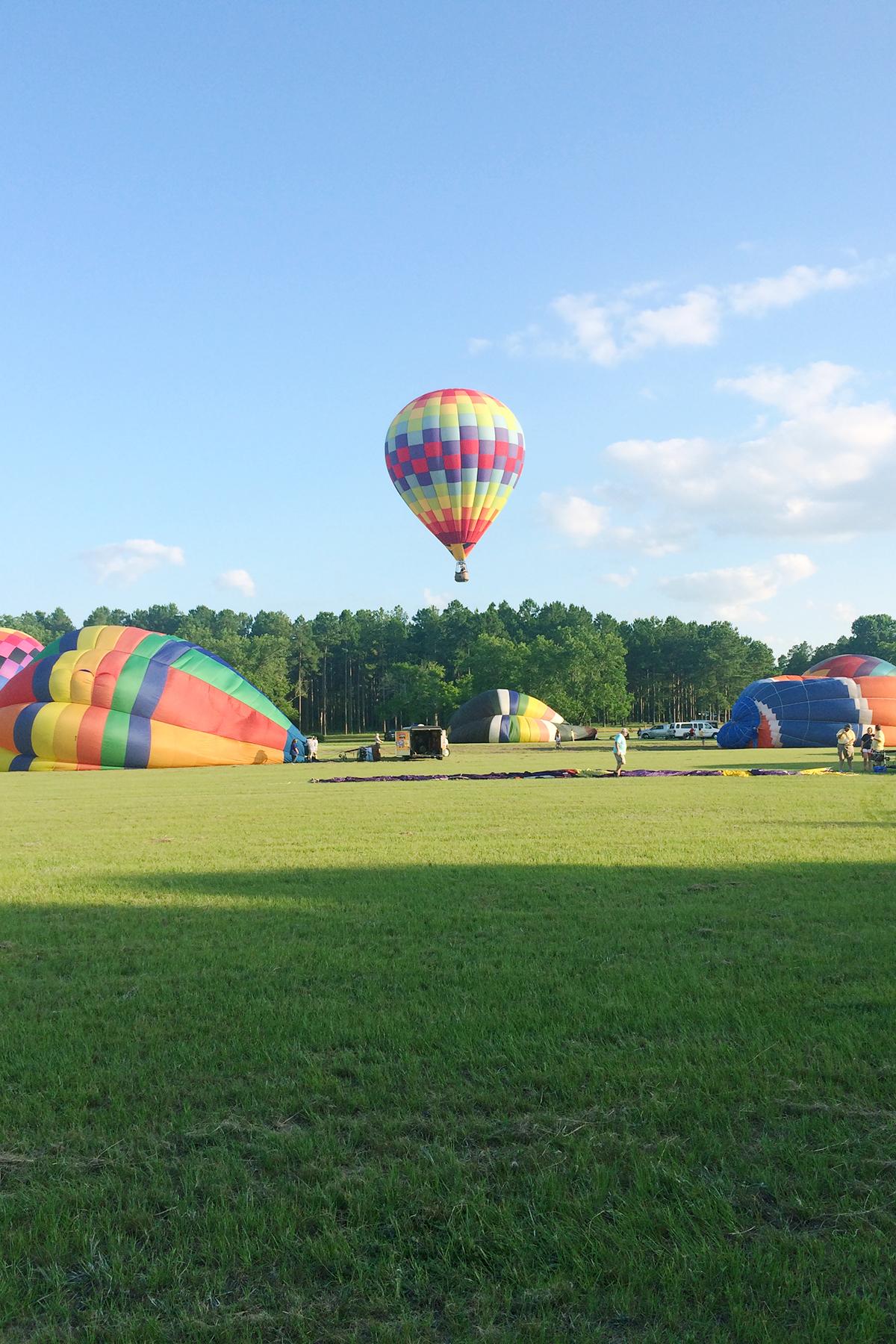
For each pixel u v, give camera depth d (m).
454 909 10.05
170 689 45.94
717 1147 4.51
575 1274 3.69
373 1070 5.57
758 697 54.47
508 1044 5.93
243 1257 3.84
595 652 115.50
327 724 149.38
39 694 44.53
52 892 11.48
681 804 21.58
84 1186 4.36
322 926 9.41
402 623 148.00
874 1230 3.90
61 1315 3.56
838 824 17.22
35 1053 6.05
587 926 9.10
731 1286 3.55
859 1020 6.19
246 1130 4.93
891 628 152.62
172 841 16.36
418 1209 4.13
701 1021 6.27
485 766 41.66
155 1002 7.04
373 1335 3.40
